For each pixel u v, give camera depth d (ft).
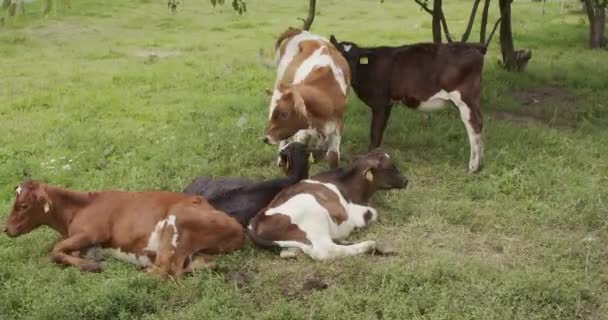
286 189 20.83
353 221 21.30
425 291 17.78
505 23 43.24
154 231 18.69
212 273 18.74
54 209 19.40
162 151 28.32
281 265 19.45
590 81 41.19
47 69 45.68
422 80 26.61
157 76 43.04
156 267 18.51
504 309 17.03
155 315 17.02
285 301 17.49
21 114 34.99
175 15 70.18
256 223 19.93
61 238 20.30
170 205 18.95
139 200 19.25
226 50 52.42
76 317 16.66
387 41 54.85
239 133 30.45
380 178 22.12
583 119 33.24
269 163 27.66
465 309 17.10
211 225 18.79
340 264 19.16
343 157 28.09
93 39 57.93
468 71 25.94
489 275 18.61
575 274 18.76
